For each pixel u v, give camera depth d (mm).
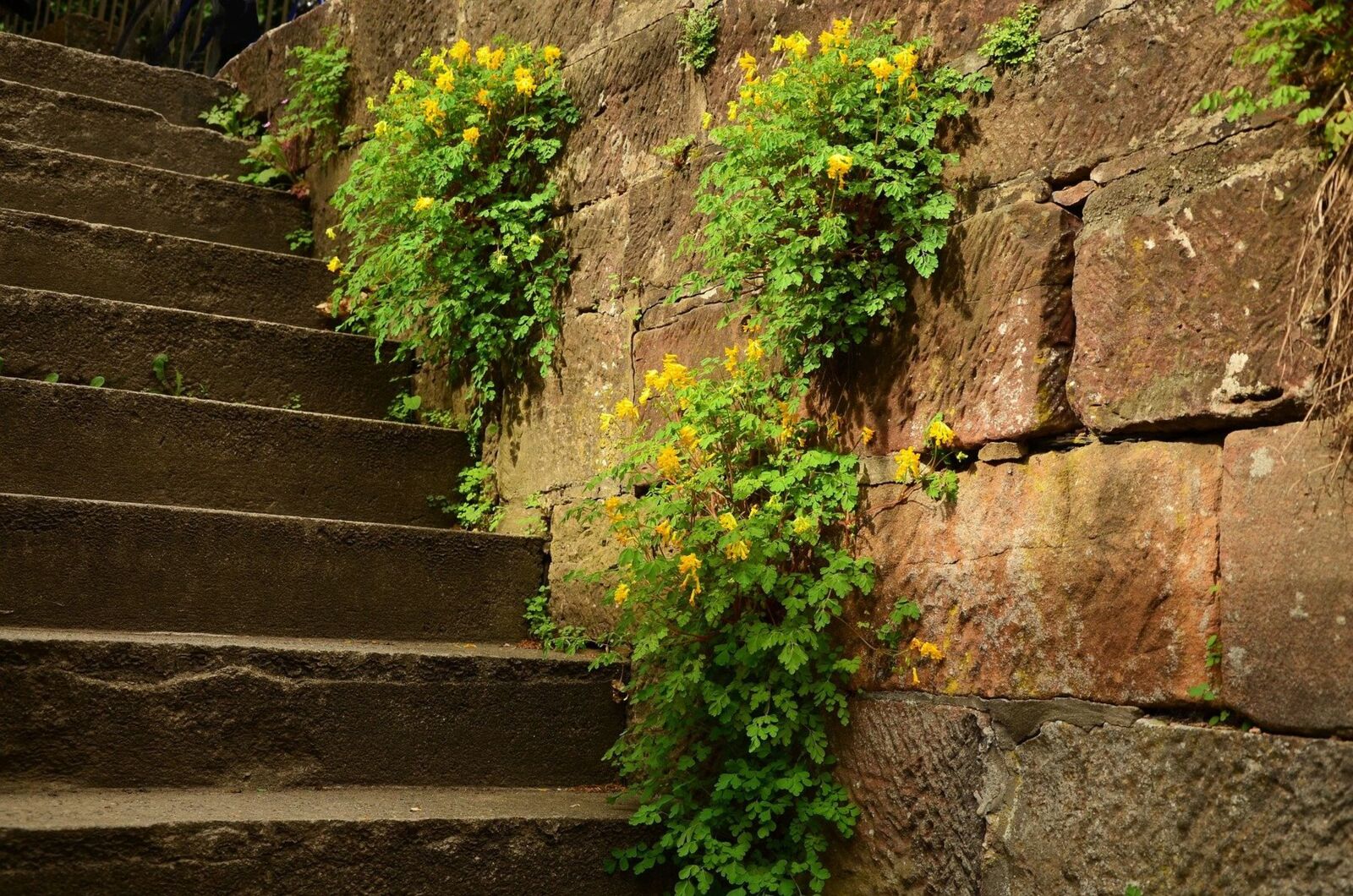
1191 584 2596
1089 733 2734
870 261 3309
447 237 4566
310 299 5254
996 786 2910
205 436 4160
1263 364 2500
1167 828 2564
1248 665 2475
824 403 3463
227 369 4629
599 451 4199
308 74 5781
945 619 3074
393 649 3629
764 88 3424
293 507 4305
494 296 4516
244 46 7785
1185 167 2701
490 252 4668
